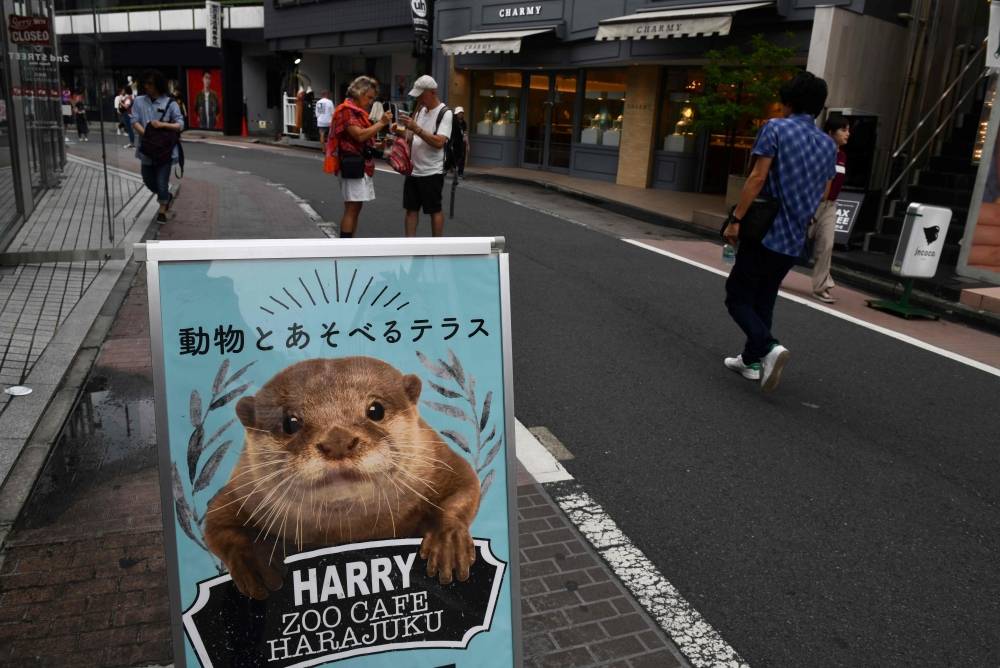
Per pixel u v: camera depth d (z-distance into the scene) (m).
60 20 9.49
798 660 2.85
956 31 13.06
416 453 2.12
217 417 1.97
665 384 5.52
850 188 10.88
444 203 13.23
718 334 6.73
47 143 9.98
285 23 28.39
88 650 2.64
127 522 3.42
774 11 13.55
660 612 3.07
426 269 2.13
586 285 8.13
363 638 2.09
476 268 2.18
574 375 5.59
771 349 5.20
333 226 10.24
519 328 6.59
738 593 3.22
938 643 2.99
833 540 3.66
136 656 2.62
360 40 25.25
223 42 31.78
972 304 8.39
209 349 1.96
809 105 5.15
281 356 2.02
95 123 9.98
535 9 18.73
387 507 2.09
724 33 13.28
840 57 11.55
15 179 8.30
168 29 33.25
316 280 2.04
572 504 3.84
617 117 18.36
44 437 4.16
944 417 5.23
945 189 11.05
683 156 17.05
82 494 3.64
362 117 7.68
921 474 4.38
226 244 1.97
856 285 9.45
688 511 3.84
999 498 4.16
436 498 2.14
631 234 11.59
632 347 6.27
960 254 9.27
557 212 13.40
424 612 2.13
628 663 2.76
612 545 3.51
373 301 2.09
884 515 3.92
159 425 1.92
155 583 3.01
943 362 6.41
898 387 5.75
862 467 4.42
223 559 1.98
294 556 2.03
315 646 2.05
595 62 17.44
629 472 4.21
